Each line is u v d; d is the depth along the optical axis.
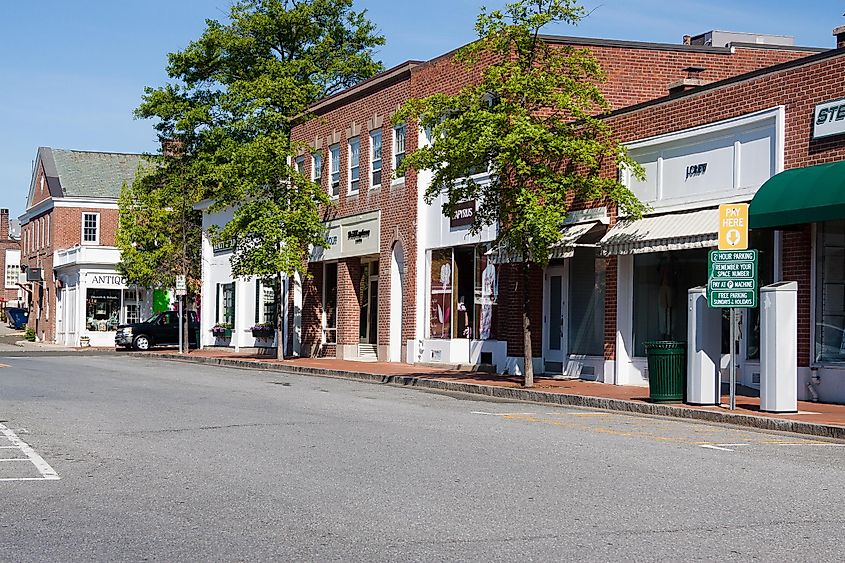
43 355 42.09
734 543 7.08
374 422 14.55
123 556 6.70
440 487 9.19
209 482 9.48
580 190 20.69
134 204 48.00
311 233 33.53
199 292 48.38
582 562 6.52
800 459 11.34
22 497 8.77
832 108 17.56
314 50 47.38
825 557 6.71
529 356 21.48
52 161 61.22
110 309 55.84
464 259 28.70
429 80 29.86
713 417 16.05
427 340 29.77
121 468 10.31
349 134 34.34
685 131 20.67
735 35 31.03
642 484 9.40
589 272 24.25
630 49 26.36
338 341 35.06
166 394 19.62
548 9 20.86
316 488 9.15
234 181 33.69
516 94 20.91
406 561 6.54
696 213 20.23
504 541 7.09
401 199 31.11
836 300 18.14
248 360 34.16
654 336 21.95
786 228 18.09
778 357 15.90
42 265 62.81
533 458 10.98
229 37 46.16
